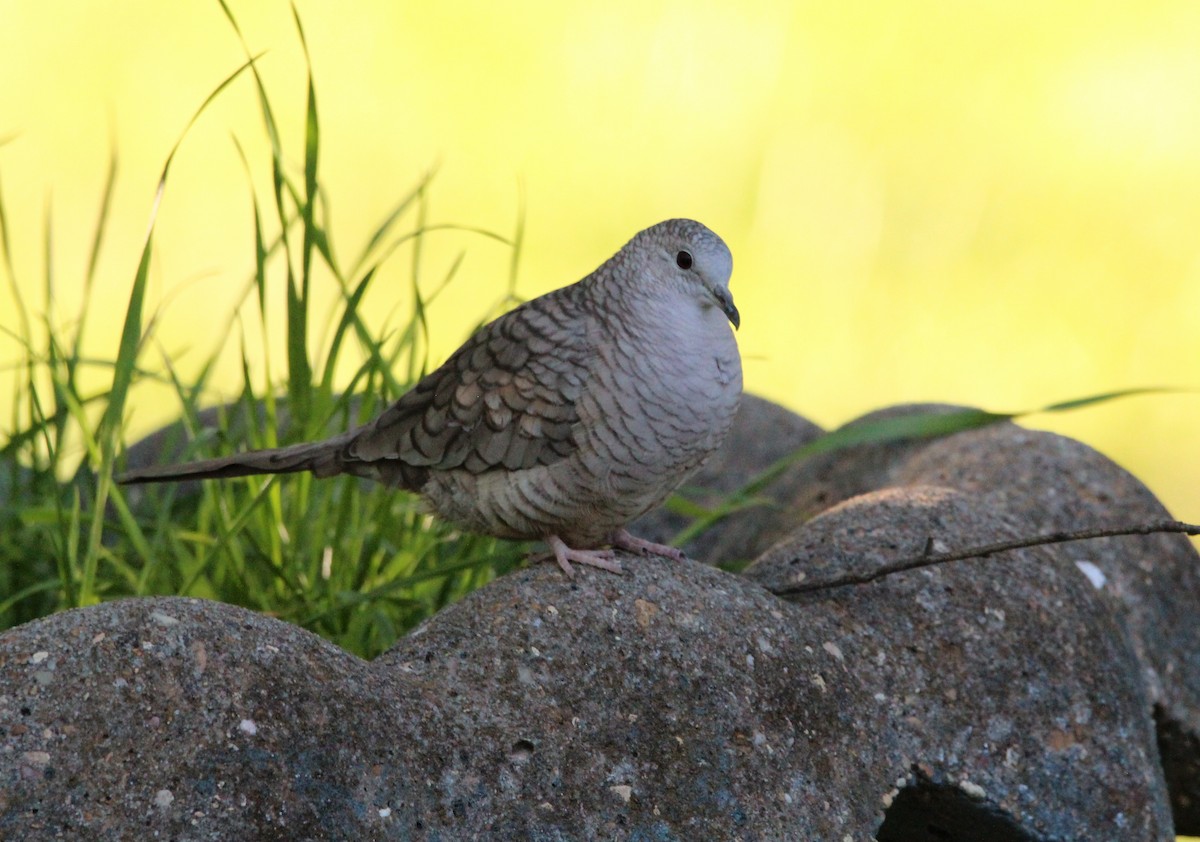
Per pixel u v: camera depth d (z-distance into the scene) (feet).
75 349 29.89
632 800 20.88
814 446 29.66
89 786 18.56
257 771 19.04
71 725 18.80
